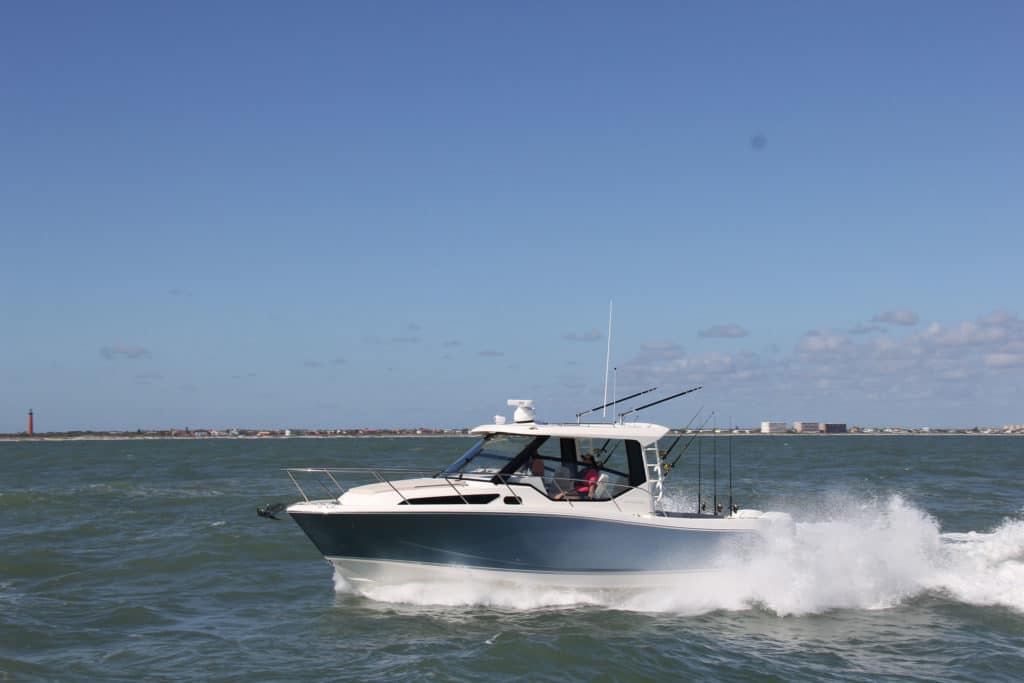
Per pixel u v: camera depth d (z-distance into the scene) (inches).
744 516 545.0
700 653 426.9
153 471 1973.4
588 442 525.0
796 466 1993.1
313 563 678.5
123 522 935.0
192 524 909.2
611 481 519.5
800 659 424.5
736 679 391.9
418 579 509.0
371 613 494.3
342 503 504.4
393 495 499.8
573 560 499.2
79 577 625.9
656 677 390.6
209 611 522.3
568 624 469.7
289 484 1492.4
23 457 3201.3
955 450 3398.1
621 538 502.0
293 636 458.6
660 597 514.6
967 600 550.0
